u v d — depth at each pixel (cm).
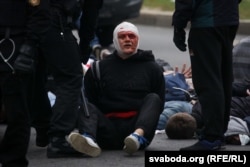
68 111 1357
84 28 1438
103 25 2825
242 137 1495
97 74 1457
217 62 1354
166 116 1645
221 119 1359
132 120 1438
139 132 1376
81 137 1350
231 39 1387
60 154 1377
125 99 1442
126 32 1441
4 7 1148
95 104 1473
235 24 1366
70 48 1355
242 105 1579
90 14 1428
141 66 1456
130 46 1442
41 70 1410
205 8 1347
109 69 1456
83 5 1423
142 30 3681
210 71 1351
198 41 1353
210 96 1348
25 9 1152
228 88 1393
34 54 1163
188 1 1324
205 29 1348
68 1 1352
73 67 1360
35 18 1138
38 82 1414
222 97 1353
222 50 1377
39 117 1436
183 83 1750
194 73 1362
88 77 1466
